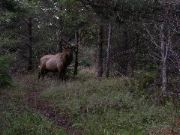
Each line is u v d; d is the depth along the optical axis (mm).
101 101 15094
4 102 15672
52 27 29188
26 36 30047
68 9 19281
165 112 13438
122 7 10469
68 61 23031
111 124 12898
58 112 14836
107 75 21953
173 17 12531
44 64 23797
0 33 29281
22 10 16328
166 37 15219
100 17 11031
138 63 21000
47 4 24906
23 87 20234
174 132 11680
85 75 24703
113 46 25016
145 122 12914
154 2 10562
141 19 10805
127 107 14398
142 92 15883
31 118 13352
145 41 19547
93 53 33500
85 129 12641
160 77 16203
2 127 12055
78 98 16344
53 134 11984
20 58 30062
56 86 19969
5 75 17547
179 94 14609
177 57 14883
